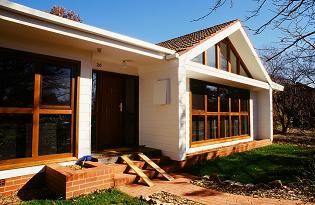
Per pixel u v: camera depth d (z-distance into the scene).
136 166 6.23
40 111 5.43
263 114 13.12
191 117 8.53
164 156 7.42
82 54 6.21
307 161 7.83
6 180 4.83
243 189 5.41
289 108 14.18
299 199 4.68
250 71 12.18
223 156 9.02
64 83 5.91
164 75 7.71
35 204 4.23
